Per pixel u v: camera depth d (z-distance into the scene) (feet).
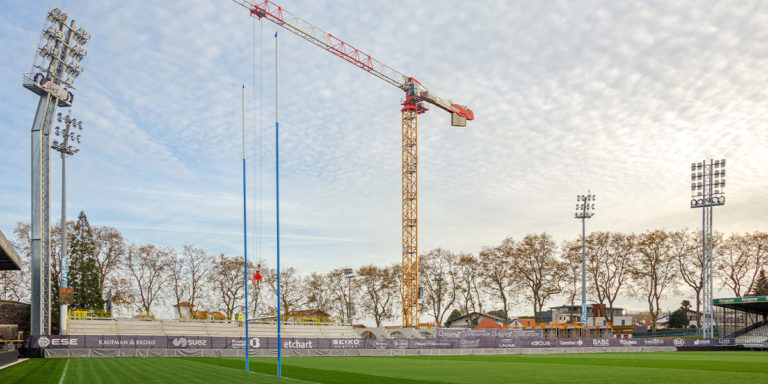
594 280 369.50
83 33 199.82
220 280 339.57
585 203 297.94
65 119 220.84
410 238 401.49
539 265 368.89
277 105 94.38
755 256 347.77
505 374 107.96
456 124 437.99
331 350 199.72
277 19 364.17
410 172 413.18
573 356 201.16
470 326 398.83
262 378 85.56
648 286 370.12
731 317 306.76
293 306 369.09
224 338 181.37
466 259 393.70
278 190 91.56
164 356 169.68
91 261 289.33
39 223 179.52
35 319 175.22
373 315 394.52
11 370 101.09
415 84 410.52
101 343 161.07
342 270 396.78
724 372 114.52
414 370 118.73
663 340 257.14
